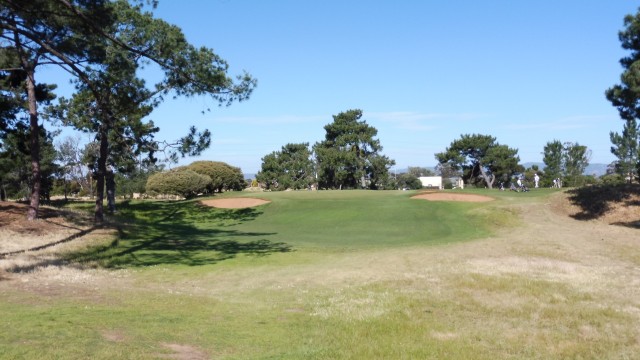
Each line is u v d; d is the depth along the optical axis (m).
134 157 27.52
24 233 17.56
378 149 64.38
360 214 28.97
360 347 6.93
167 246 19.16
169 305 8.94
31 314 7.30
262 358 6.30
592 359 6.64
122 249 17.72
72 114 24.05
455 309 8.93
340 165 61.69
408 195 35.03
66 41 15.15
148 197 51.66
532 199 29.45
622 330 7.73
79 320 7.16
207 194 47.28
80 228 20.16
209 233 24.61
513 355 6.75
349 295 10.13
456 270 12.36
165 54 15.94
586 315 8.48
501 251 15.47
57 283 10.57
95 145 32.62
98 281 11.47
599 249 15.70
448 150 62.22
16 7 13.42
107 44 16.69
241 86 16.80
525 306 9.05
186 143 23.11
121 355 5.80
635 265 13.29
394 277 11.77
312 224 27.48
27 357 5.43
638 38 22.78
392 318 8.39
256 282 12.02
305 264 14.77
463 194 33.56
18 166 36.66
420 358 6.54
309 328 7.84
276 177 65.69
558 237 18.27
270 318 8.41
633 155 50.41
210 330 7.41
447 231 22.38
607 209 24.73
